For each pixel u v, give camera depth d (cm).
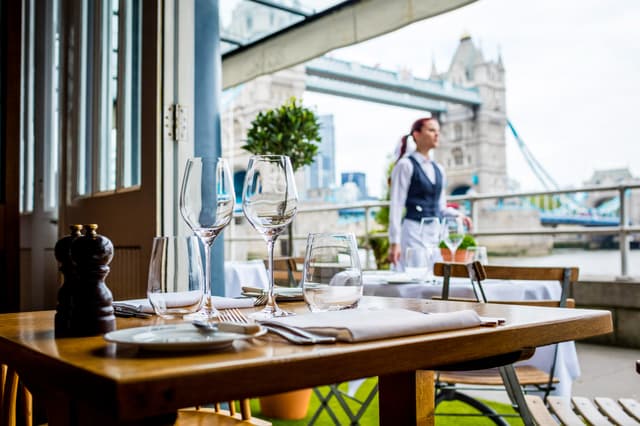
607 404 143
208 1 221
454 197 519
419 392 83
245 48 500
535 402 150
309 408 267
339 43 400
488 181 3978
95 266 69
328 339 59
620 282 398
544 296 214
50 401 67
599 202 3638
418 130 344
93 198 239
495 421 206
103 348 59
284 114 451
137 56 216
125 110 222
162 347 53
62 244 69
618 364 343
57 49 286
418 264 229
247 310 96
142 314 85
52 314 93
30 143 310
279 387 51
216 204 86
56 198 292
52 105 294
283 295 107
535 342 72
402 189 330
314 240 83
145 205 205
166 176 202
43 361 55
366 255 583
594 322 81
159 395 45
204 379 47
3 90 244
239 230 1555
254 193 84
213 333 59
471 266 163
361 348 56
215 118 222
